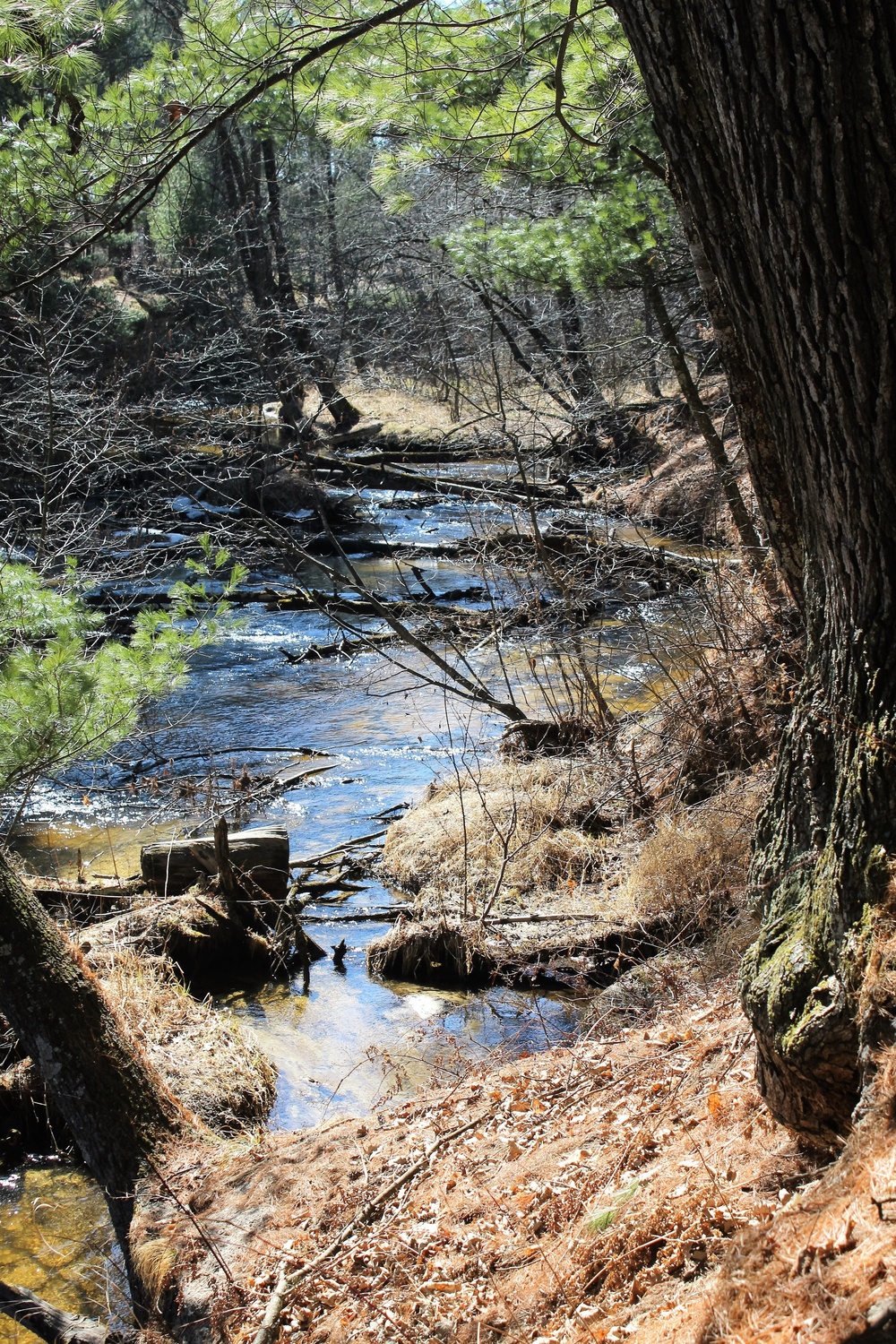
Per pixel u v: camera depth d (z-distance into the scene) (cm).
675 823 824
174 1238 453
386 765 1146
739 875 725
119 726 600
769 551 834
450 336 1614
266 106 789
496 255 1169
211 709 1330
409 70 657
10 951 522
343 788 1092
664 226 1085
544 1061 521
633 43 300
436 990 756
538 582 1255
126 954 738
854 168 233
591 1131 418
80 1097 514
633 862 829
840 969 267
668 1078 429
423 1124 488
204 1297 411
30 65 559
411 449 2419
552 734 1066
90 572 1211
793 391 274
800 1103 283
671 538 1430
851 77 226
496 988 748
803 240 247
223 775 1121
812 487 282
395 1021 716
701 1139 357
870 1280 196
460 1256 373
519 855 880
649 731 1015
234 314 1689
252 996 760
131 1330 427
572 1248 338
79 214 666
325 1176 464
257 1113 610
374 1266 389
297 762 1166
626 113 847
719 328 378
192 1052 646
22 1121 619
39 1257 528
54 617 588
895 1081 233
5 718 564
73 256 516
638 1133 386
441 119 797
